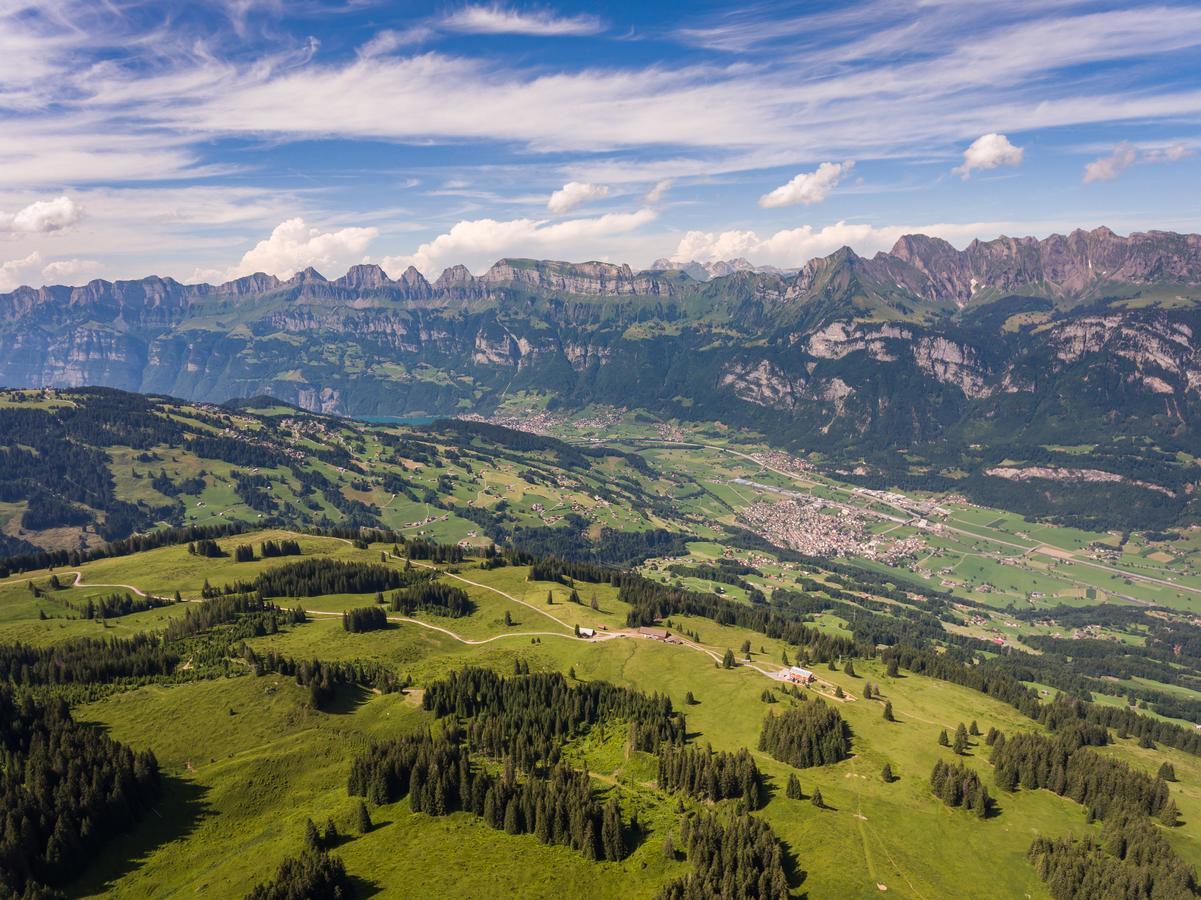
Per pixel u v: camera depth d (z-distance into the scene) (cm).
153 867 13125
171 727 16950
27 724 15588
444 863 13400
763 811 15538
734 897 12456
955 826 15712
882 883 13588
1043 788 17562
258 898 11862
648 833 14525
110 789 13975
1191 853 15275
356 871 13125
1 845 12138
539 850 13950
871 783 17150
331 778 15988
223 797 15038
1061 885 13825
